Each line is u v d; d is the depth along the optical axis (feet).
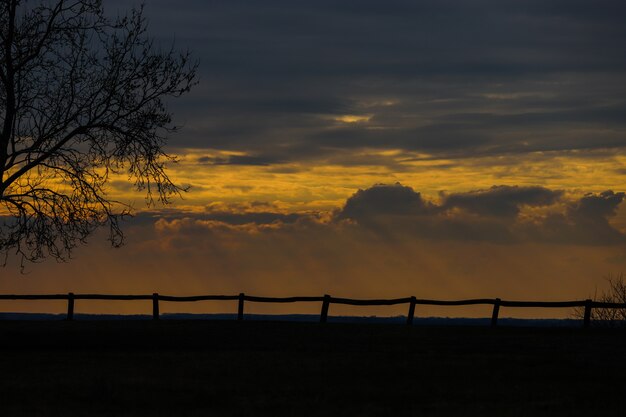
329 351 92.07
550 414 57.47
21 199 99.86
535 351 91.76
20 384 68.74
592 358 85.25
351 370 76.59
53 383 69.21
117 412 58.49
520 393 65.57
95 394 63.77
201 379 71.56
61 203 101.30
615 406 60.39
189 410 59.26
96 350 93.30
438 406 60.70
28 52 99.04
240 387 67.87
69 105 101.35
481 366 79.20
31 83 100.58
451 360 83.61
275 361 82.64
